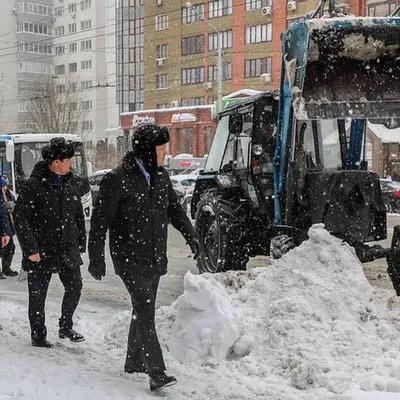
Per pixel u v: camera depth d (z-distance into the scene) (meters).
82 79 78.75
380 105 7.19
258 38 48.91
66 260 5.70
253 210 8.84
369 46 7.10
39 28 79.62
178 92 55.53
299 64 7.00
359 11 39.59
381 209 7.68
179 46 55.19
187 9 54.16
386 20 6.93
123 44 64.50
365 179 7.58
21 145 17.44
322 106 7.06
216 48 52.22
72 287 5.82
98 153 52.22
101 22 77.81
